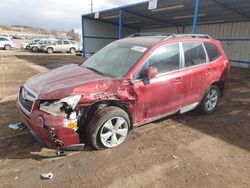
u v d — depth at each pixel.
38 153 3.68
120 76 3.88
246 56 18.16
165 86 4.30
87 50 23.94
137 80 3.93
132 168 3.37
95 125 3.54
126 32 27.19
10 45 31.17
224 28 19.61
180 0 13.42
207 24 21.06
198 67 4.98
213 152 3.90
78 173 3.21
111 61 4.41
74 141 3.37
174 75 4.45
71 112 3.27
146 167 3.40
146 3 14.62
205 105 5.50
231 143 4.25
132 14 19.05
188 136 4.47
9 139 4.11
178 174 3.26
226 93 8.30
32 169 3.26
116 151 3.80
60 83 3.62
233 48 19.11
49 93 3.31
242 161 3.66
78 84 3.50
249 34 17.72
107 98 3.56
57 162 3.45
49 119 3.15
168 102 4.50
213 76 5.37
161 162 3.54
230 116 5.69
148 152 3.81
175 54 4.56
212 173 3.31
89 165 3.40
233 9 14.61
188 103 4.98
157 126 4.89
